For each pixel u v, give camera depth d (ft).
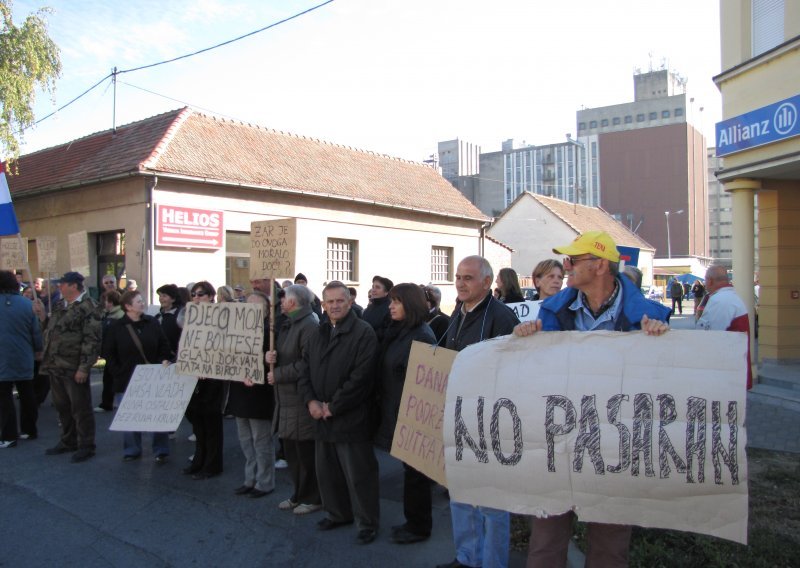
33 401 24.18
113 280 31.55
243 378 16.92
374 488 14.46
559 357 9.32
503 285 20.38
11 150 48.24
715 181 364.38
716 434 8.43
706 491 8.47
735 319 16.56
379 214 64.95
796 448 19.92
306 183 56.95
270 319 16.56
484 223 79.87
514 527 14.67
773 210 34.22
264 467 17.35
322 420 14.38
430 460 12.00
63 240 53.06
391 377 14.15
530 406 9.26
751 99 30.50
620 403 8.84
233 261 51.60
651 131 306.35
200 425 19.13
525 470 9.24
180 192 47.44
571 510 9.03
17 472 19.77
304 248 56.80
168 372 19.12
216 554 13.84
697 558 12.22
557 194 341.82
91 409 21.36
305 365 14.92
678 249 299.17
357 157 72.13
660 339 8.89
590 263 9.35
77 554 13.93
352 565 13.16
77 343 20.95
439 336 18.26
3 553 14.01
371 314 22.34
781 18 29.30
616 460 8.77
